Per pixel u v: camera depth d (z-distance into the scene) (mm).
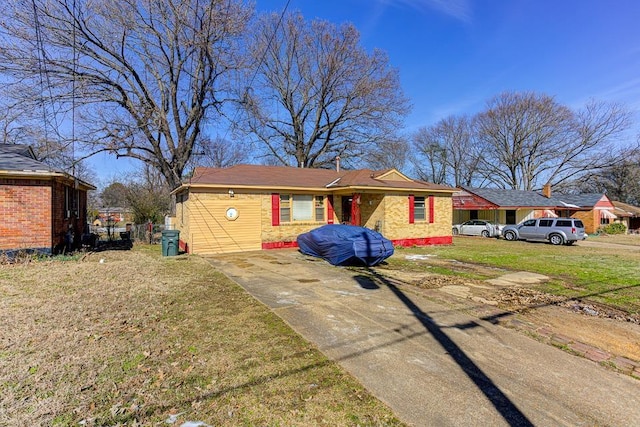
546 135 38719
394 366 3734
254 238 14266
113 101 18297
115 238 20344
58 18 15453
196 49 18969
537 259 12516
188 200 13477
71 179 12656
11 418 2686
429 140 45625
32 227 11031
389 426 2697
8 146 14070
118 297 6348
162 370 3537
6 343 4121
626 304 6434
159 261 11008
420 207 16797
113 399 3006
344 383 3346
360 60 26703
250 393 3137
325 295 6750
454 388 3303
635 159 35438
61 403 2904
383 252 10289
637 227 35594
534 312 5840
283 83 28750
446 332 4805
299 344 4270
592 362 3969
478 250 15266
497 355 4090
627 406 3062
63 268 9375
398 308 5926
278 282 7914
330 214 16156
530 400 3121
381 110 27906
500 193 28469
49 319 5043
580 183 40594
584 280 8633
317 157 30922
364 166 30641
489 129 41625
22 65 15383
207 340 4352
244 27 19250
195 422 2707
